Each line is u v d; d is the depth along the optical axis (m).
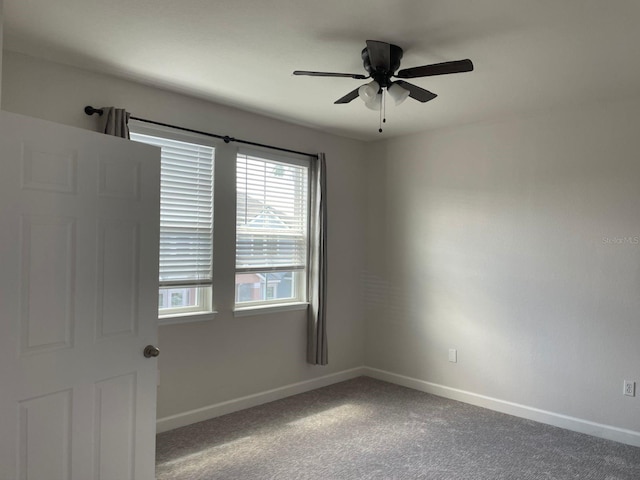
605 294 3.62
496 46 2.70
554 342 3.87
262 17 2.42
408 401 4.38
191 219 3.74
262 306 4.24
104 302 2.22
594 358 3.67
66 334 2.08
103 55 2.94
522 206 4.06
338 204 4.93
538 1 2.21
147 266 2.41
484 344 4.28
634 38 2.56
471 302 4.37
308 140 4.62
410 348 4.82
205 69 3.15
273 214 4.37
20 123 1.91
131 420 2.35
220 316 3.93
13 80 2.88
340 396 4.50
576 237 3.77
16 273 1.91
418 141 4.79
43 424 2.01
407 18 2.40
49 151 2.01
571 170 3.80
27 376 1.95
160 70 3.18
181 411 3.69
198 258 3.79
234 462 3.11
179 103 3.65
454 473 3.01
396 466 3.09
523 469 3.07
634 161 3.51
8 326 1.89
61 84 3.07
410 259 4.83
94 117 3.21
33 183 1.96
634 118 3.51
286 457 3.19
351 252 5.07
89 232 2.16
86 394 2.16
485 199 4.29
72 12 2.39
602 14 2.32
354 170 5.09
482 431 3.69
